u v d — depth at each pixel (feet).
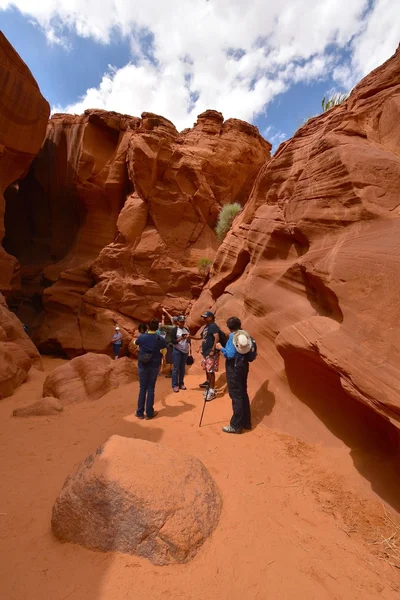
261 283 20.25
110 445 9.30
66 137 69.97
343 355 10.02
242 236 28.91
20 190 76.18
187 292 58.80
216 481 10.41
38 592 6.53
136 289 57.26
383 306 9.70
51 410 16.65
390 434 11.33
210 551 7.64
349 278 11.21
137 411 16.06
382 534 8.40
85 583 6.75
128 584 6.73
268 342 18.22
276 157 23.15
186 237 61.05
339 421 12.99
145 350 15.80
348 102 18.13
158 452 9.47
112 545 7.59
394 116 15.17
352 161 13.33
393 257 10.02
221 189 66.13
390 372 8.63
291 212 16.85
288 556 7.63
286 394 15.70
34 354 32.04
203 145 66.08
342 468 11.21
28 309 66.28
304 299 16.12
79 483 8.30
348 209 13.09
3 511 9.04
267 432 14.11
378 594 6.79
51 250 72.84
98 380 19.74
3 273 51.16
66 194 70.95
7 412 17.25
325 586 6.91
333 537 8.29
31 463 11.78
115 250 58.90
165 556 7.29
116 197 66.54
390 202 12.25
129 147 62.13
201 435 13.89
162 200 60.29
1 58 45.42
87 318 56.70
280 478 10.74
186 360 21.34
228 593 6.64
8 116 48.55
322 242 14.24
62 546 7.77
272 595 6.65
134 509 7.70
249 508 9.18
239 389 14.06
